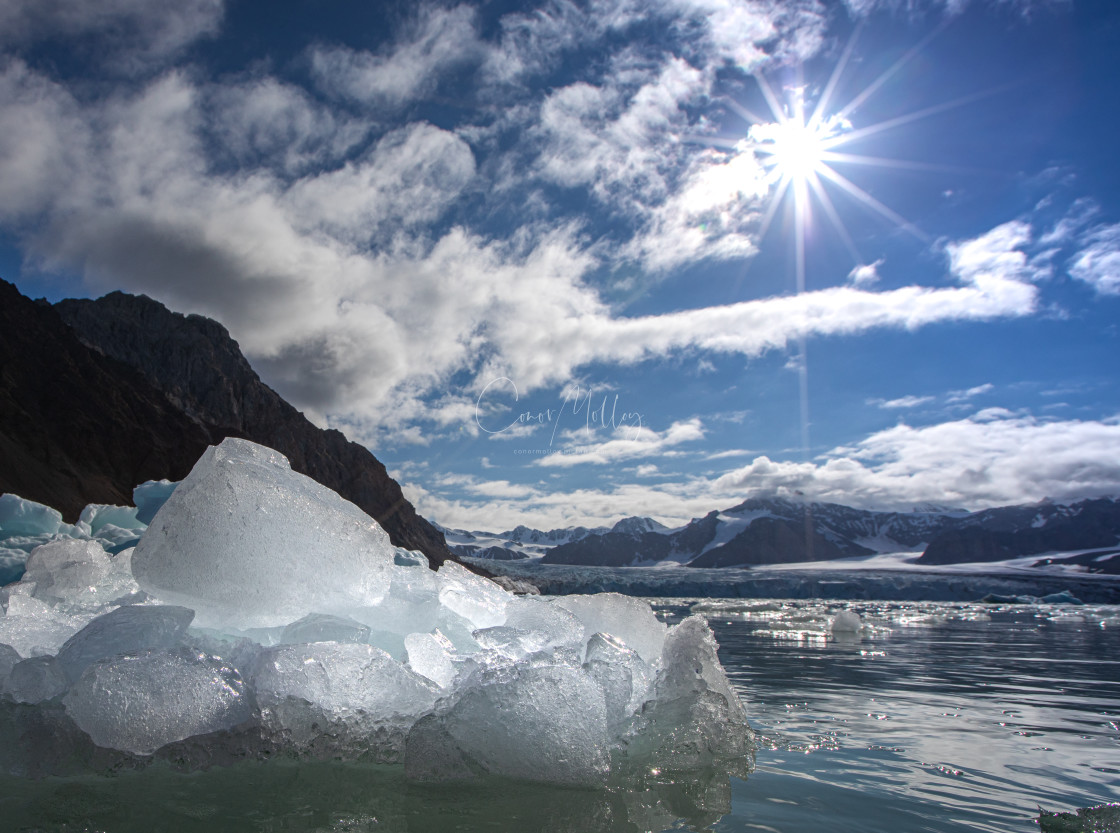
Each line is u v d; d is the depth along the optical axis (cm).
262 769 162
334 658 178
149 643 175
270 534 191
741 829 148
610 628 256
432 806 149
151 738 154
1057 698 388
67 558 254
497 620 244
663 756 190
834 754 228
